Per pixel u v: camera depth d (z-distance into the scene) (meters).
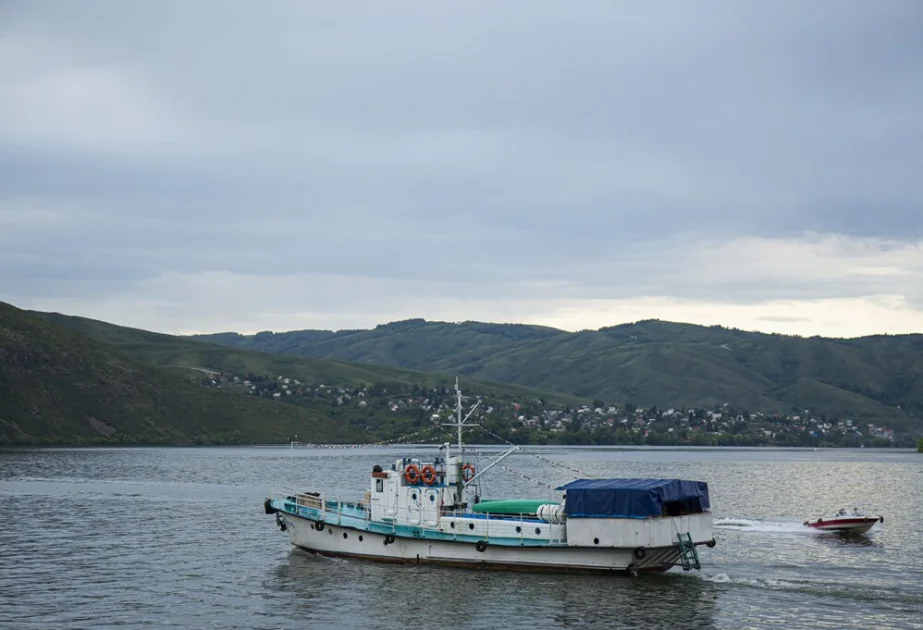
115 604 66.75
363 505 83.50
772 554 86.56
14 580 74.69
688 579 73.19
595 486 72.19
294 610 64.81
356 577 73.94
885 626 60.41
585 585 70.31
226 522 110.69
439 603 65.94
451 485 78.62
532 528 73.19
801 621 61.69
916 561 83.25
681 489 72.75
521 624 61.09
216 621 62.28
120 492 153.25
